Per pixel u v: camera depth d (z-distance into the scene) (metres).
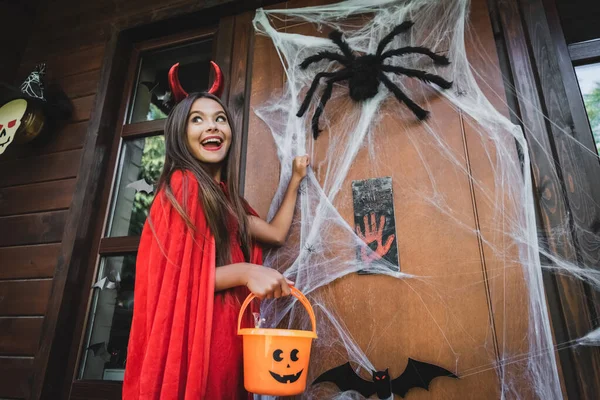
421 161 1.17
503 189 1.09
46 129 1.68
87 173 1.52
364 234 1.14
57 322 1.34
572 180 1.05
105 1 1.86
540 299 0.98
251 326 0.98
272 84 1.41
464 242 1.07
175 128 1.03
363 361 1.05
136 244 1.42
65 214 1.53
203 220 0.91
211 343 0.84
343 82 1.31
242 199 1.14
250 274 0.85
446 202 1.12
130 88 1.70
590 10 1.22
